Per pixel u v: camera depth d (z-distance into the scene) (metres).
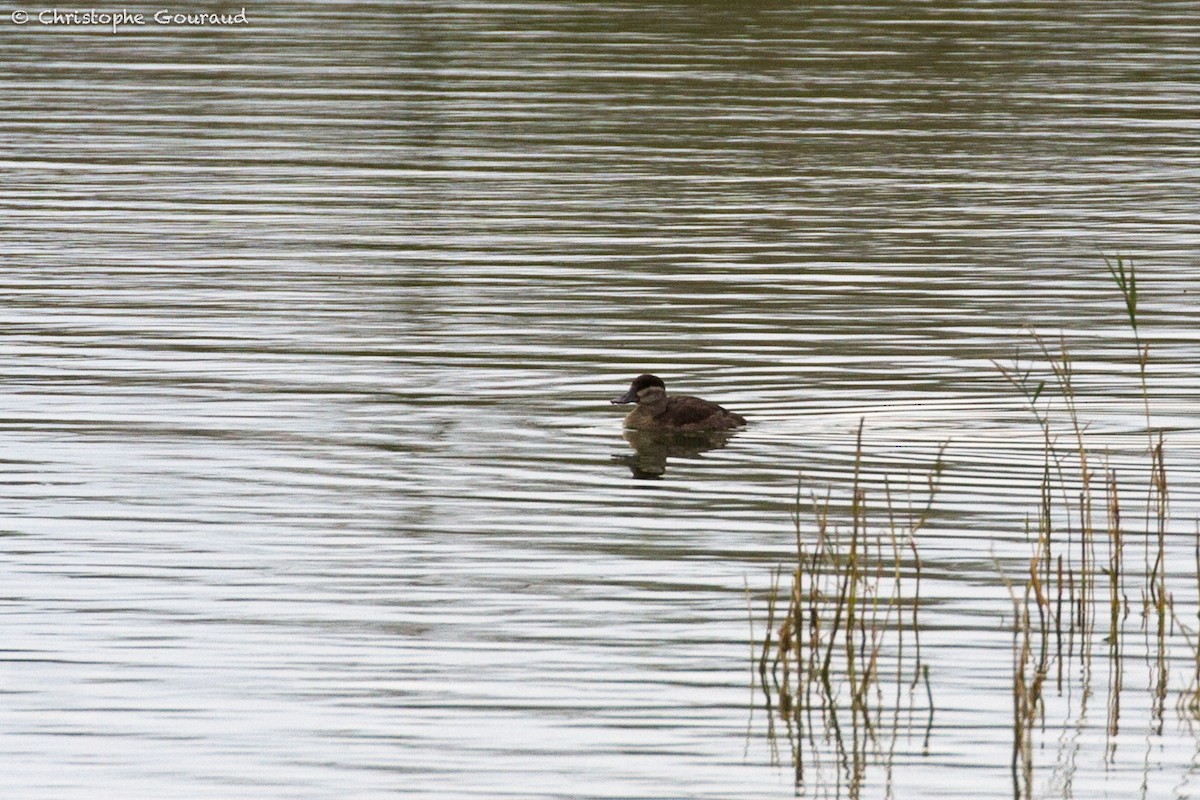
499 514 16.08
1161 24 44.50
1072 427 18.48
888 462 17.45
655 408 18.45
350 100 36.38
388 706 12.43
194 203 28.70
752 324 22.48
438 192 29.73
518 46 41.47
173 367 20.45
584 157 32.25
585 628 13.70
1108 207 29.02
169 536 15.42
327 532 15.58
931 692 12.85
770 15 44.72
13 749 11.78
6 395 19.34
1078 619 14.06
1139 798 11.43
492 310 23.09
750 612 13.16
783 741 12.09
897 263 25.55
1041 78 38.69
